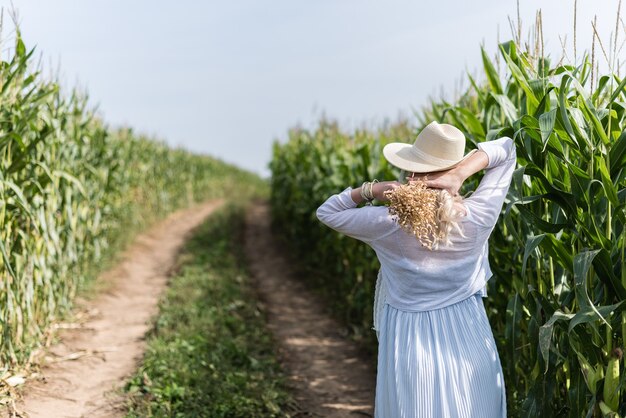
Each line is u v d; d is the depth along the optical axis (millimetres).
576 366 2990
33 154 5316
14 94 4578
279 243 12875
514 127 2869
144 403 4238
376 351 5770
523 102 3352
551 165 3076
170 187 17203
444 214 2361
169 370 4742
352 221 2564
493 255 3584
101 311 6953
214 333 5918
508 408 3564
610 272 2686
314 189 9203
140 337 6074
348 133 10031
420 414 2416
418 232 2373
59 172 5523
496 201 2502
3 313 4520
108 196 8859
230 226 14047
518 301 3297
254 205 21953
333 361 5789
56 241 5656
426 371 2434
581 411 2936
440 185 2459
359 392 4996
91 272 8172
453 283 2500
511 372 3307
